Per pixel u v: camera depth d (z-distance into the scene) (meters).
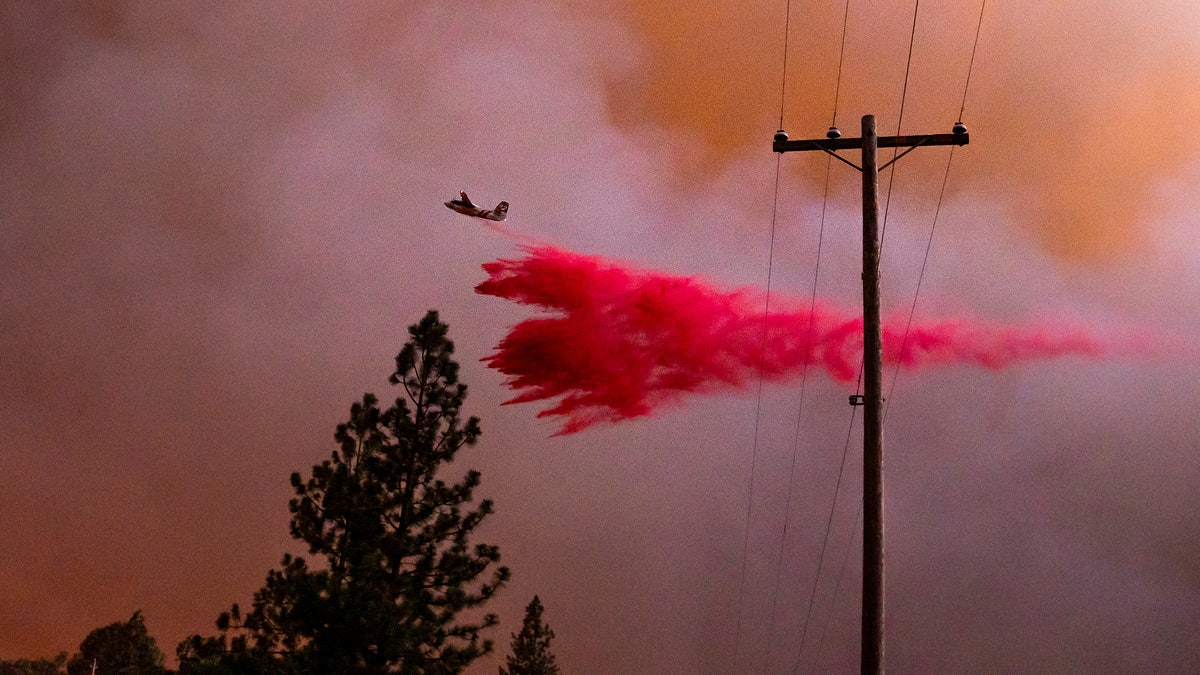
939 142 15.55
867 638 13.18
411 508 25.73
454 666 24.70
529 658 58.38
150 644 73.00
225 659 24.27
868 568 13.41
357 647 23.48
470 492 26.42
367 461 26.27
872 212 15.07
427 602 25.19
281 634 26.42
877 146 15.59
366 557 23.73
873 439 13.88
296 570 25.42
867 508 13.62
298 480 26.14
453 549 25.59
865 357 14.33
